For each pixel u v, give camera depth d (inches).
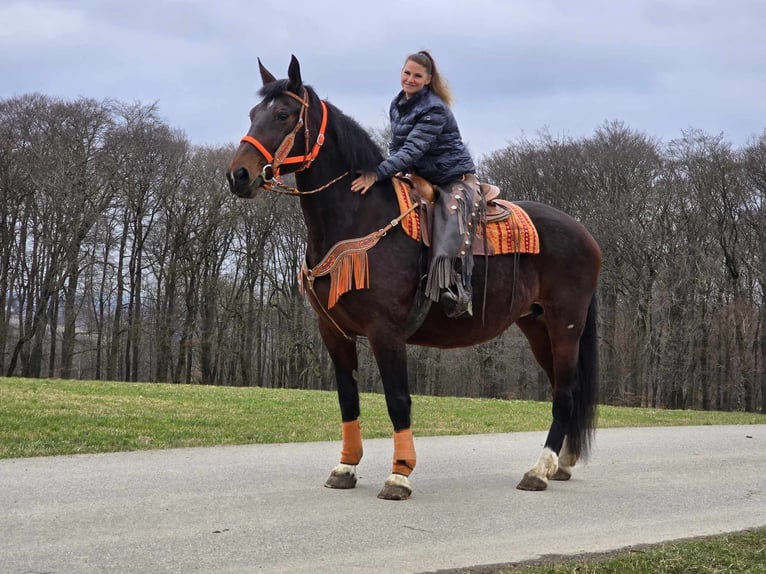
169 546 153.1
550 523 181.0
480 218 212.5
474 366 1338.6
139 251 1422.2
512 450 306.8
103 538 157.5
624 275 1284.4
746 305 1309.1
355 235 194.5
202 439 321.1
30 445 283.1
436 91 214.1
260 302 1485.0
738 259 1344.7
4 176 1298.0
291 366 1473.9
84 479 219.1
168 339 1441.9
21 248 1380.4
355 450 214.8
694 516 194.2
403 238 199.2
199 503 190.1
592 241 241.8
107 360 1441.9
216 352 1489.9
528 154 1348.4
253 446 301.3
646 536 172.9
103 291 1445.6
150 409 427.5
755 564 152.4
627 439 358.3
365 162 196.7
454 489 216.8
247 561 145.6
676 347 1310.3
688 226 1304.1
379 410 478.3
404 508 189.6
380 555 151.9
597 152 1317.7
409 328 203.0
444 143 213.5
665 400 1334.9
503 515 186.4
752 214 1309.1
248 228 1456.7
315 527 169.8
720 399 1371.8
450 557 152.1
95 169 1318.9
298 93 192.9
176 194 1411.2
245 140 187.9
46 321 1374.3
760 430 418.0
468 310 203.8
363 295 193.8
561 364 233.0
